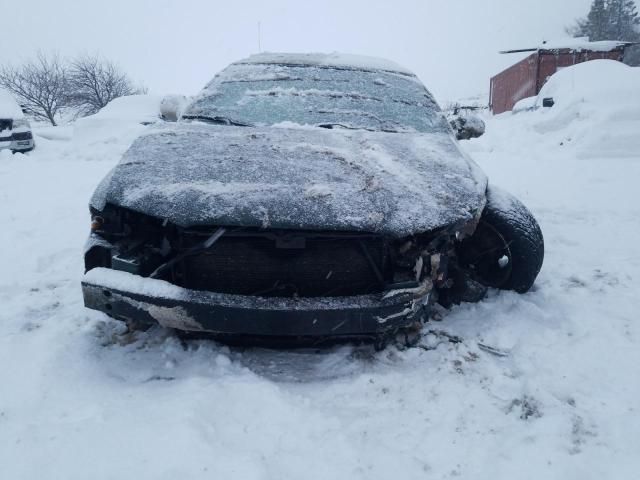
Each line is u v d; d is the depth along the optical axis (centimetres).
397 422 189
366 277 220
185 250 211
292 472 162
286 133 271
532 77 2070
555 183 612
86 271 218
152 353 228
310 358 229
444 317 269
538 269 276
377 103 323
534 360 231
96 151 984
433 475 165
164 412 184
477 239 282
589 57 1978
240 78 336
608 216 459
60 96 3077
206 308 192
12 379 208
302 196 202
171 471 157
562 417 192
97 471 157
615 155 818
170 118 329
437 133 301
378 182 218
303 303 197
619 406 199
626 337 248
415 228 199
